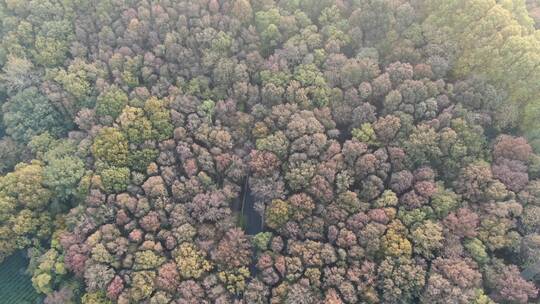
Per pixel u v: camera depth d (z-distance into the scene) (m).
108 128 84.62
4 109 95.44
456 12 81.50
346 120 84.12
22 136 93.50
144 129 84.44
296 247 76.69
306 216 78.69
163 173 83.12
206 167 83.81
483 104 79.69
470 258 72.62
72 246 79.62
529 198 73.88
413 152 78.88
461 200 77.00
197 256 78.38
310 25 89.12
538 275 73.69
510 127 80.31
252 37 89.12
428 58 82.38
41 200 85.81
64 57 95.31
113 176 82.06
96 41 94.50
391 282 71.75
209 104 86.94
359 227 75.81
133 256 78.50
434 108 79.44
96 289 77.12
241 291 76.88
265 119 84.94
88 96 92.44
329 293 72.62
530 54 76.31
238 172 83.31
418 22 85.25
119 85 90.69
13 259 91.00
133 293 75.06
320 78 84.75
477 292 70.06
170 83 90.12
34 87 94.12
